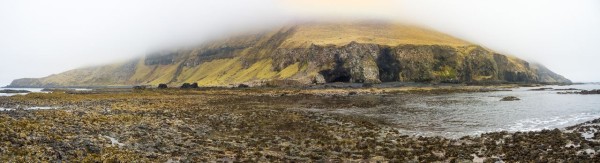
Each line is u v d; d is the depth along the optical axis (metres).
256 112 64.75
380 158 29.98
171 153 29.05
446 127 47.56
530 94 120.12
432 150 33.03
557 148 31.28
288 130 44.91
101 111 59.53
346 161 28.86
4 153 23.19
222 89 169.62
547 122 50.00
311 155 30.64
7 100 94.94
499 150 31.34
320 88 164.00
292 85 192.25
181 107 74.38
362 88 158.88
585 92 122.19
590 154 28.38
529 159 27.69
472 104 81.50
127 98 108.00
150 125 42.38
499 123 50.16
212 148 32.47
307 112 65.81
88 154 25.61
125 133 35.81
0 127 30.05
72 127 35.69
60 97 106.00
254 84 196.12
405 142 37.25
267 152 31.75
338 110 70.69
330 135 41.25
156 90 163.00
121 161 24.61
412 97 108.69
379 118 57.50
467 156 29.81
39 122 36.34
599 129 40.12
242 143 35.75
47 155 23.83
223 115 59.03
